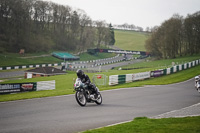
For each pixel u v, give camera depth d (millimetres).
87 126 7742
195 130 6871
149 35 96312
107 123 8227
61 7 108812
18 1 91938
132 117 9320
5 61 70375
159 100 14656
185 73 41500
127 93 18094
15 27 91375
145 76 35312
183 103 13547
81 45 114938
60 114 9695
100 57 113500
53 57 90500
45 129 7266
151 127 7223
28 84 25250
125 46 155250
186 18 83750
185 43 92500
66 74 51531
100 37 133000
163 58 89312
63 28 110312
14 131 7020
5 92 23156
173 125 7461
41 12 103812
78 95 11695
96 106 11898
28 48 90625
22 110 10633
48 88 27625
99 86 27875
